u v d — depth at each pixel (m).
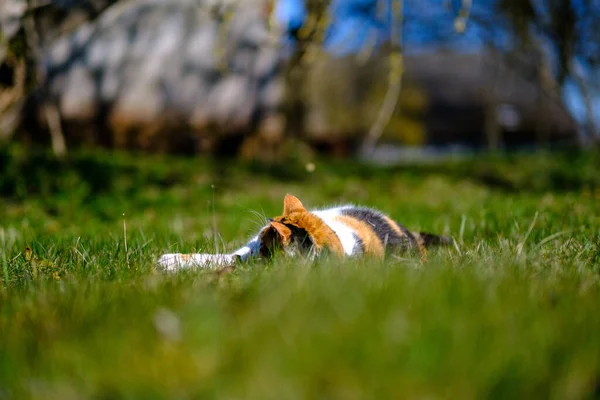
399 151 22.77
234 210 8.23
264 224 4.69
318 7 7.04
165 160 12.98
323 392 1.83
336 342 2.04
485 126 23.48
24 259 4.12
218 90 14.49
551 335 2.09
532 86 23.53
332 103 17.89
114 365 2.01
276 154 14.71
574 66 12.52
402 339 2.05
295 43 7.66
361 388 1.83
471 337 2.06
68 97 13.95
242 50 14.59
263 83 14.70
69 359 2.07
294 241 3.71
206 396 1.82
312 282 2.64
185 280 3.15
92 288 2.95
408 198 9.69
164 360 2.03
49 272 3.81
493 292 2.50
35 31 8.79
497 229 5.27
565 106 13.57
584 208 6.45
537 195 9.10
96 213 8.09
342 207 5.00
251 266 3.53
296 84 15.49
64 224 6.97
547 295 2.62
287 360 1.94
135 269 3.69
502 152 17.66
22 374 2.01
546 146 19.02
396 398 1.79
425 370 1.90
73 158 11.04
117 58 14.26
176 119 14.28
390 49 7.98
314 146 17.42
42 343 2.22
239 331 2.15
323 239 3.79
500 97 23.06
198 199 9.40
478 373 1.86
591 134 13.64
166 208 8.62
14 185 9.38
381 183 11.79
